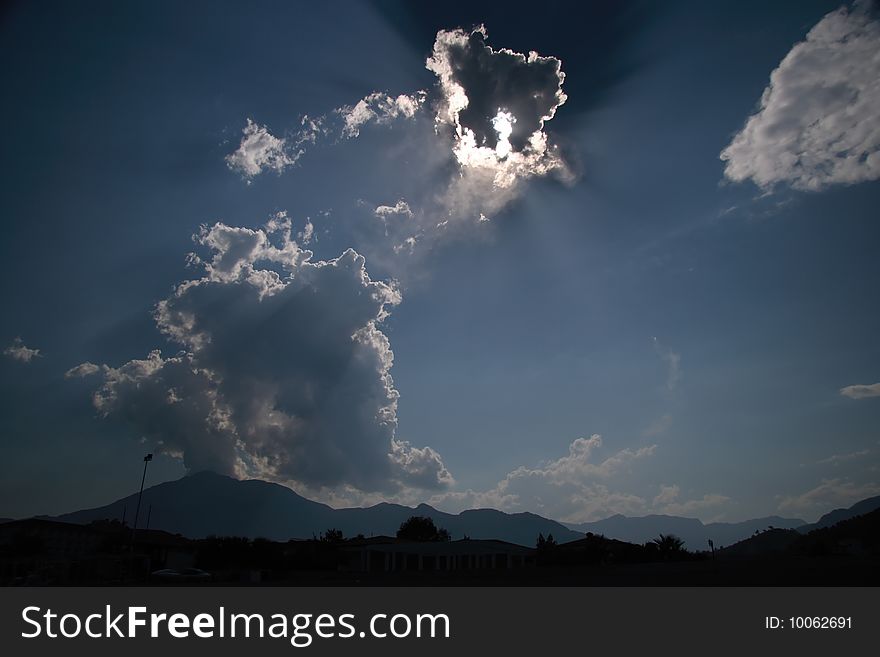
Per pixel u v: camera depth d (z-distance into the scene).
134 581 55.44
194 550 81.81
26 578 52.16
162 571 60.31
